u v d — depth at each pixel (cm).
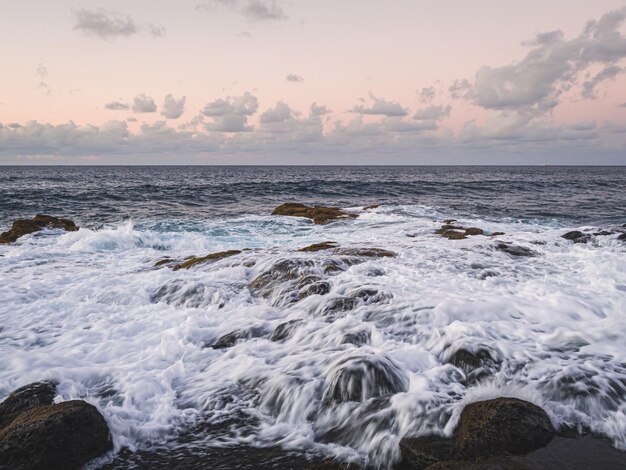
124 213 2656
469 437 399
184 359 634
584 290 849
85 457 417
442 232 1719
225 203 3259
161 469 410
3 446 402
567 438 412
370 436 439
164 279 1040
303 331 688
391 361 545
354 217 2266
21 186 4669
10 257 1383
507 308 743
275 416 496
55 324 793
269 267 1035
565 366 534
